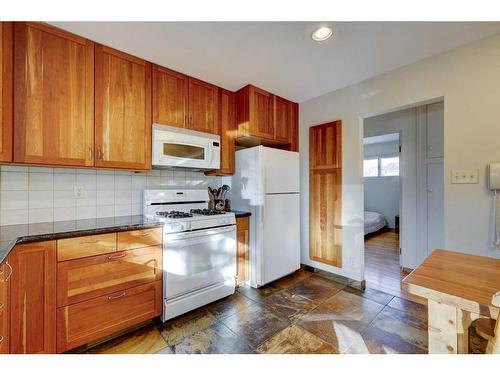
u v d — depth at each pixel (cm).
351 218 258
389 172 614
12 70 145
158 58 201
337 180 269
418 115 298
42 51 155
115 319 164
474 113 179
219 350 157
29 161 151
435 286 90
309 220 302
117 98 188
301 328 181
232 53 194
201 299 207
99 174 210
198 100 239
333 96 274
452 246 188
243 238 254
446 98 192
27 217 176
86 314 152
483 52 176
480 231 176
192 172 273
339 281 270
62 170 191
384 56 201
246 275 257
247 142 301
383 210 621
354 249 255
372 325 185
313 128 293
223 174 276
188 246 201
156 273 185
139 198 234
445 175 192
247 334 174
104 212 212
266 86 261
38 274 136
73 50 167
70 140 166
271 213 260
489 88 173
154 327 183
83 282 151
